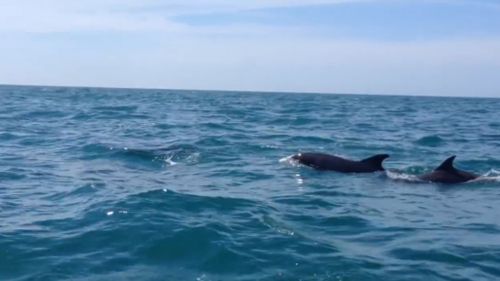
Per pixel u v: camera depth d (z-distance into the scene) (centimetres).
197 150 2022
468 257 873
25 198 1223
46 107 4484
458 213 1196
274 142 2388
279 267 804
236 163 1802
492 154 2223
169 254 849
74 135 2464
